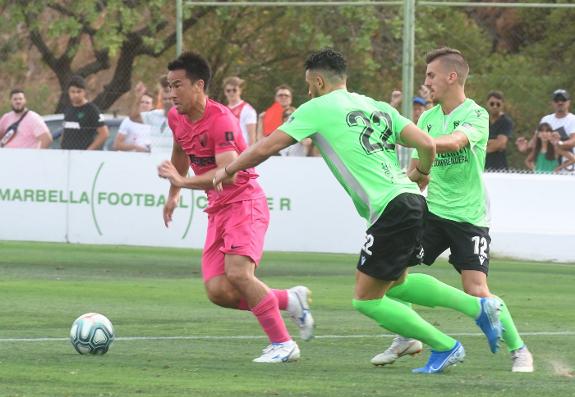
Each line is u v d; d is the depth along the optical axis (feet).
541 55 142.92
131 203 128.16
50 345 64.54
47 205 130.21
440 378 54.80
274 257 120.26
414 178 58.03
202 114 60.03
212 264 61.31
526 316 82.48
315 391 49.90
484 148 62.49
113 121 144.66
